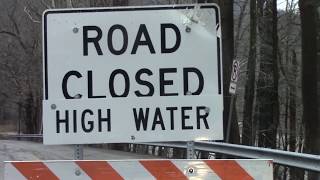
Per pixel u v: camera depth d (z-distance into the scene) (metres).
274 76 26.34
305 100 16.16
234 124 17.08
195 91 5.48
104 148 36.50
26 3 50.47
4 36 76.06
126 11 5.55
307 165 10.28
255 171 5.18
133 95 5.49
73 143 5.46
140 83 5.50
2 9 73.69
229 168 5.20
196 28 5.53
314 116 16.00
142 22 5.55
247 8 33.12
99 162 5.25
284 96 36.78
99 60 5.52
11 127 114.75
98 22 5.55
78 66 5.52
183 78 5.50
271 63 26.22
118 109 5.48
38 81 73.19
